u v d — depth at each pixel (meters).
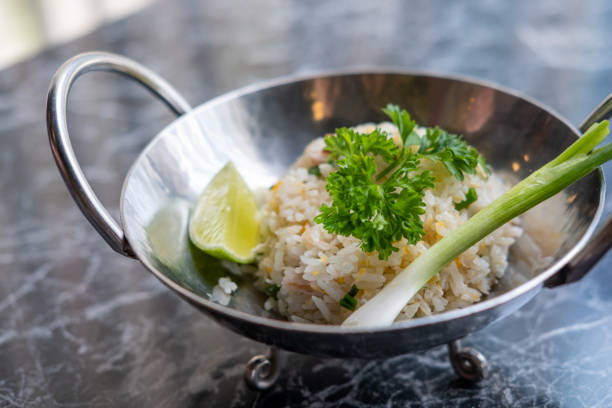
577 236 0.27
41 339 0.33
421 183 0.28
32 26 0.65
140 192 0.29
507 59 0.49
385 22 0.55
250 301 0.30
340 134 0.31
